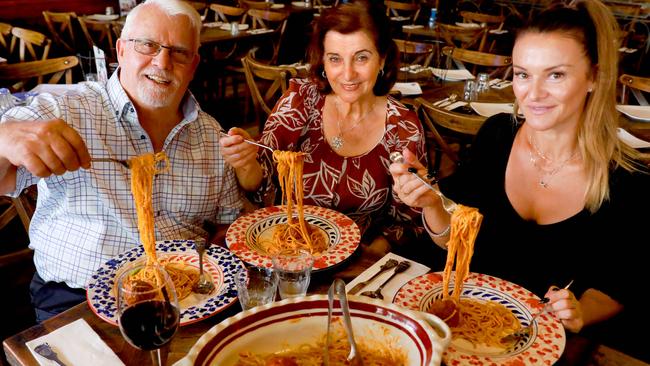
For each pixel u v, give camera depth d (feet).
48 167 4.57
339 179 7.37
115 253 6.29
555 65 5.14
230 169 7.09
